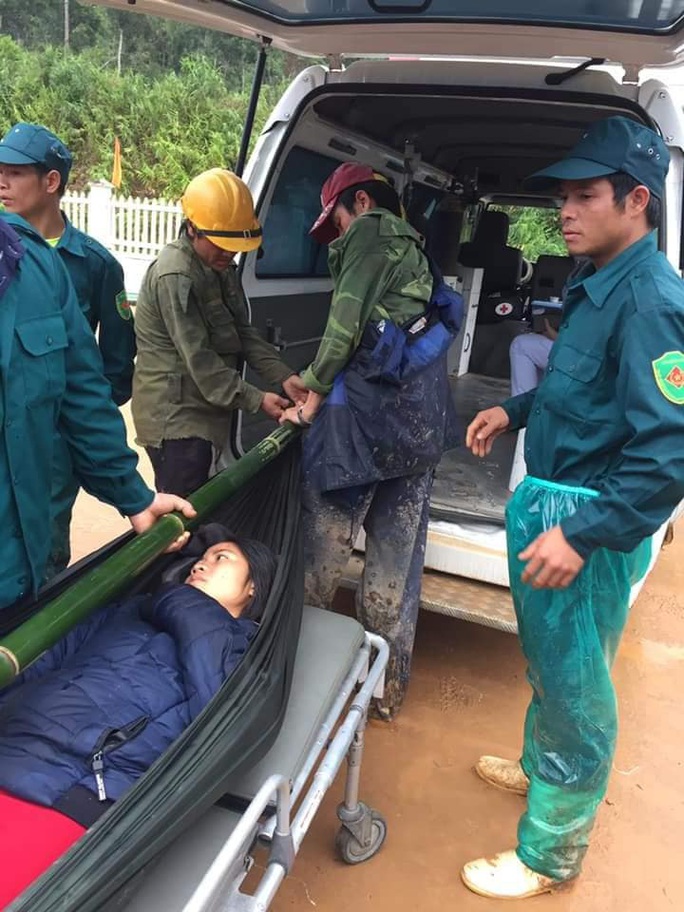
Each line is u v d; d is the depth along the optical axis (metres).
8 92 21.48
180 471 2.96
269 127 3.15
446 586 2.97
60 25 30.58
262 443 2.47
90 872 1.20
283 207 3.53
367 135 3.88
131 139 20.88
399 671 2.83
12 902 1.14
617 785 2.70
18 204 2.63
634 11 2.36
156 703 1.64
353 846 2.26
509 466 4.09
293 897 2.16
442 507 3.12
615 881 2.31
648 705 3.16
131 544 1.75
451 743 2.85
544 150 4.66
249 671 1.68
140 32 30.58
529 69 2.91
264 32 2.96
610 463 1.84
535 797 2.13
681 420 1.60
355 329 2.29
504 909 2.18
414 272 2.41
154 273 2.77
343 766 2.69
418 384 2.42
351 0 2.55
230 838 1.35
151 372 2.88
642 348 1.65
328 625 2.19
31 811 1.41
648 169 1.73
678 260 2.78
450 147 4.80
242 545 2.11
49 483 1.73
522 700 3.14
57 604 1.51
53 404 1.67
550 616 1.92
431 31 2.73
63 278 1.73
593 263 1.92
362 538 3.01
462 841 2.41
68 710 1.55
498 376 6.31
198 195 2.66
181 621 1.80
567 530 1.68
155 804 1.33
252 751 1.56
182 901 1.38
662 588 4.20
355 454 2.40
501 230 6.21
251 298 3.37
